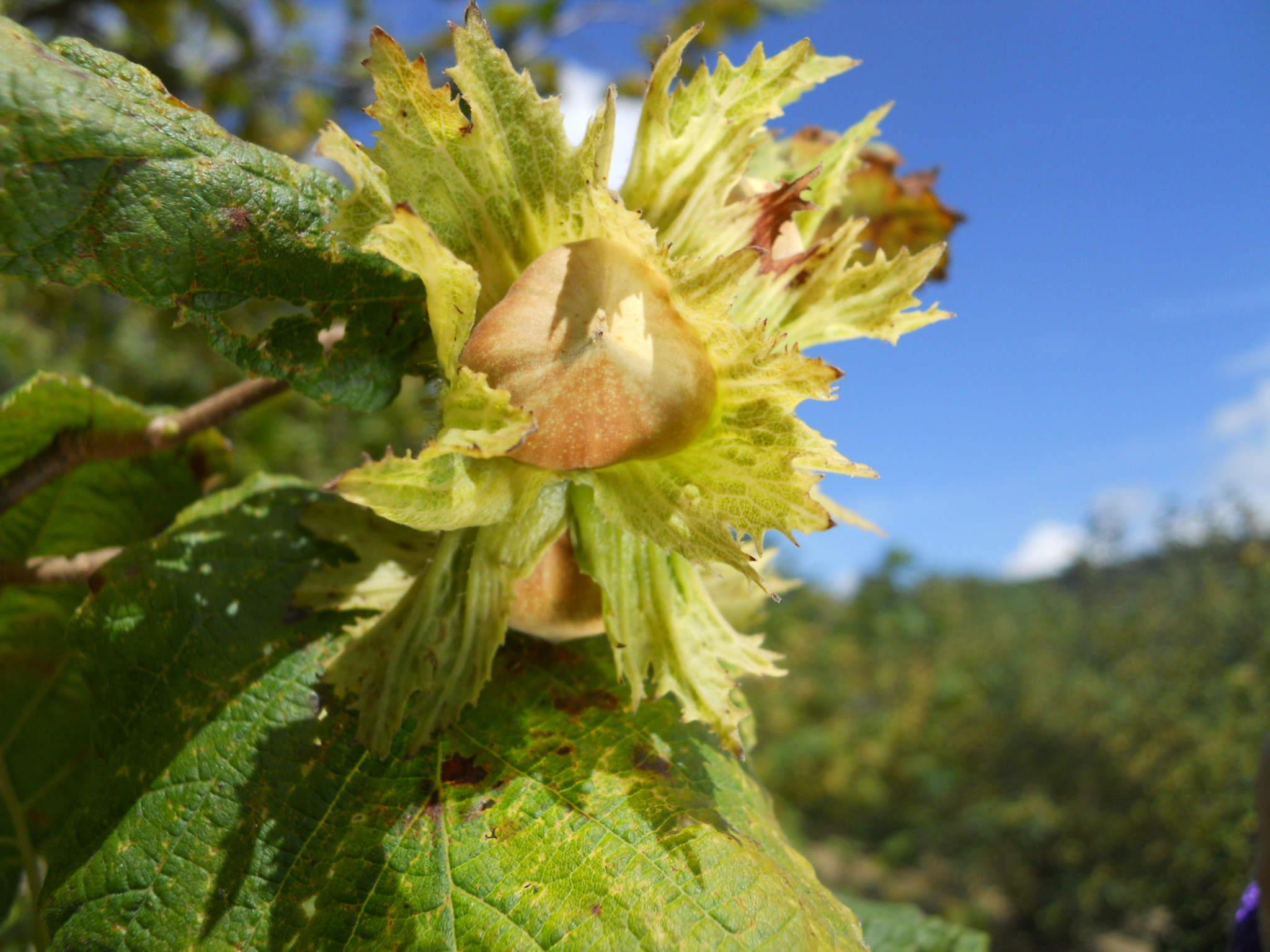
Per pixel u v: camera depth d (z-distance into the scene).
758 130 0.07
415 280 0.08
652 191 0.07
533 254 0.07
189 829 0.07
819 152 0.10
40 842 0.10
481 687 0.07
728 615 0.10
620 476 0.07
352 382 0.08
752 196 0.08
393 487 0.06
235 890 0.07
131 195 0.07
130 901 0.07
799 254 0.08
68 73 0.07
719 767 0.08
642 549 0.08
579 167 0.07
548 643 0.09
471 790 0.07
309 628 0.08
